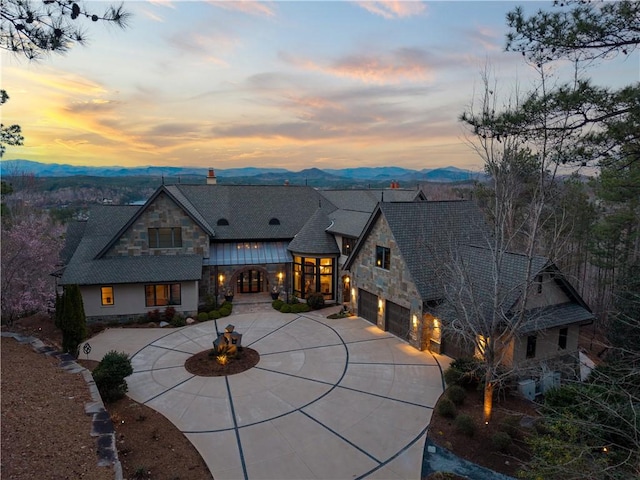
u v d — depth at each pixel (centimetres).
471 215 2956
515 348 2027
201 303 3444
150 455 1431
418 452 1525
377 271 2900
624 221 3130
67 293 2175
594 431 1245
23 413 1248
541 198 1493
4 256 2764
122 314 2995
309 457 1480
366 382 2084
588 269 3972
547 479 1138
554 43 1189
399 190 4528
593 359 2762
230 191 4178
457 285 1980
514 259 2219
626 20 1077
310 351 2489
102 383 1781
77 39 1048
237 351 2402
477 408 1850
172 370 2202
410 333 2583
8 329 2705
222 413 1770
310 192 4453
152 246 3244
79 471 1041
